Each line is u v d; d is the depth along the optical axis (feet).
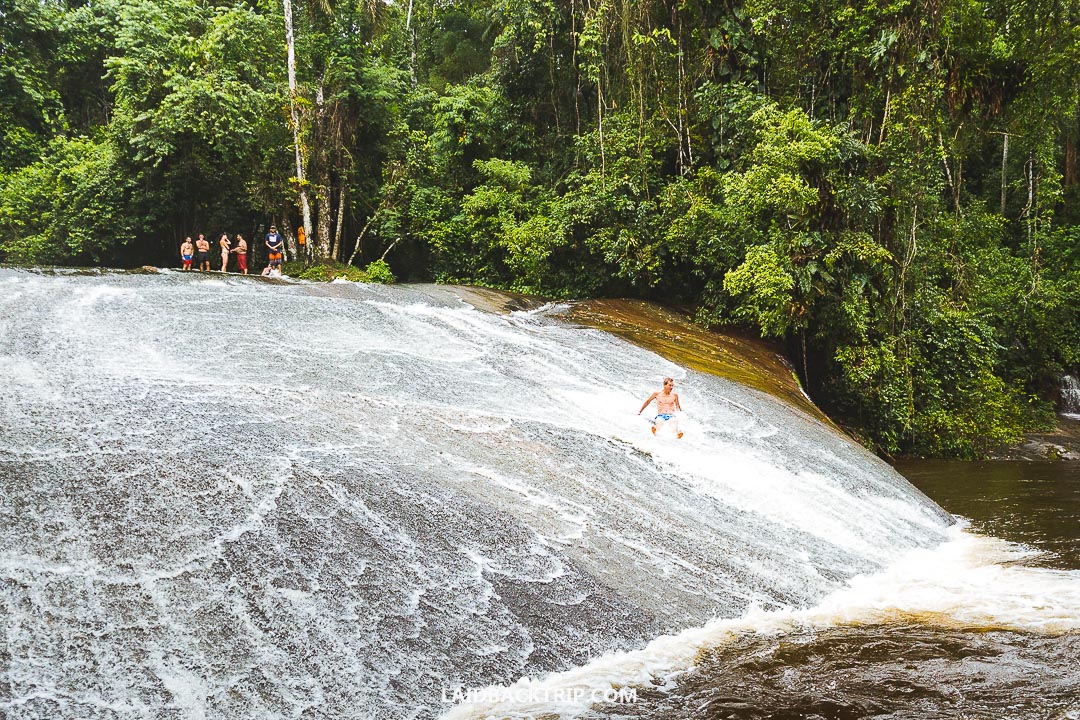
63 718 15.53
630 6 76.95
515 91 102.22
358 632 19.62
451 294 65.41
